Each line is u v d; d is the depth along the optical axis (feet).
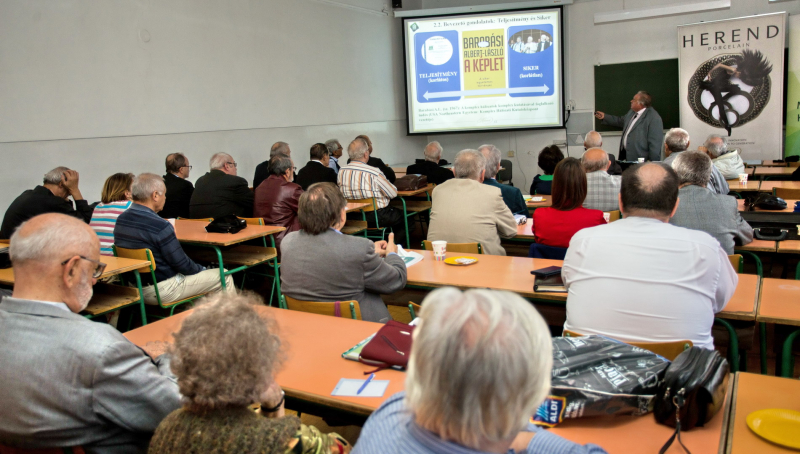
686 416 3.90
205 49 18.47
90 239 4.36
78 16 14.83
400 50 28.60
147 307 10.49
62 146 14.69
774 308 6.13
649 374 4.11
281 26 21.40
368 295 7.13
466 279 7.77
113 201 10.80
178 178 15.06
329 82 24.03
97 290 9.14
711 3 22.95
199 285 10.10
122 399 3.96
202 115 18.53
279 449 3.13
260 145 20.88
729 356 6.36
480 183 10.36
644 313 5.16
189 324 3.24
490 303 2.47
